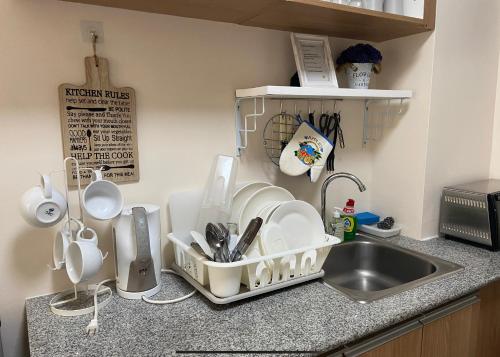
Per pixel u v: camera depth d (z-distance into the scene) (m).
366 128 1.84
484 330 1.47
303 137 1.52
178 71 1.32
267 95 1.30
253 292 1.12
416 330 1.15
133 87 1.25
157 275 1.19
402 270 1.57
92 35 1.16
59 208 1.04
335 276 1.63
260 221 1.14
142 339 0.93
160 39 1.27
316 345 0.90
